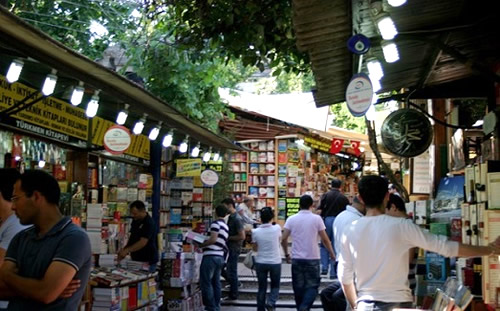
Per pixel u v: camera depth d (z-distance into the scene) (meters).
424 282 7.93
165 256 11.75
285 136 21.48
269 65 11.15
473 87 8.86
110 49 17.70
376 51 6.86
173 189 17.06
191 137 13.85
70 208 10.59
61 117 10.21
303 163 22.55
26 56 6.74
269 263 11.87
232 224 14.21
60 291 4.16
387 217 5.10
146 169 14.84
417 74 8.16
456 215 8.97
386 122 9.09
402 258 5.02
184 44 10.76
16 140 9.36
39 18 14.23
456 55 6.35
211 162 18.77
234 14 9.97
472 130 10.05
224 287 15.31
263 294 12.00
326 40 6.40
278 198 21.78
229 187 19.69
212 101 16.47
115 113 11.66
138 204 11.55
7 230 5.30
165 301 11.70
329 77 7.83
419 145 8.98
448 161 11.57
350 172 27.25
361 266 5.07
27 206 4.34
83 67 7.34
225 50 11.12
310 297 11.08
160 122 11.15
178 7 10.55
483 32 6.50
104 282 8.99
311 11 5.57
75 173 11.30
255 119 21.14
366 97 6.48
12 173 5.42
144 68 14.96
